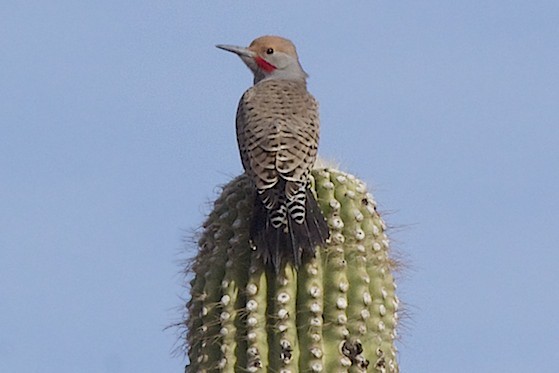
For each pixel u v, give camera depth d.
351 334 9.32
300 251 9.29
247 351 9.12
